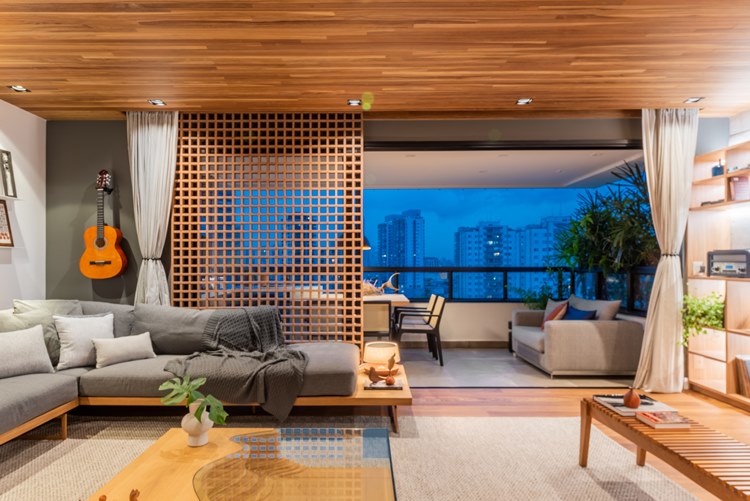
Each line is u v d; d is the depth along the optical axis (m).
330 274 4.56
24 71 3.39
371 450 2.36
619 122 4.55
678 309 4.36
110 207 4.56
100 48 3.01
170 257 4.56
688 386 4.51
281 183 4.71
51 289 4.56
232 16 2.61
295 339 4.72
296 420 3.67
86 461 2.90
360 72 3.44
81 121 4.59
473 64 3.30
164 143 4.41
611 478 2.68
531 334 5.57
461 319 7.09
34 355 3.37
